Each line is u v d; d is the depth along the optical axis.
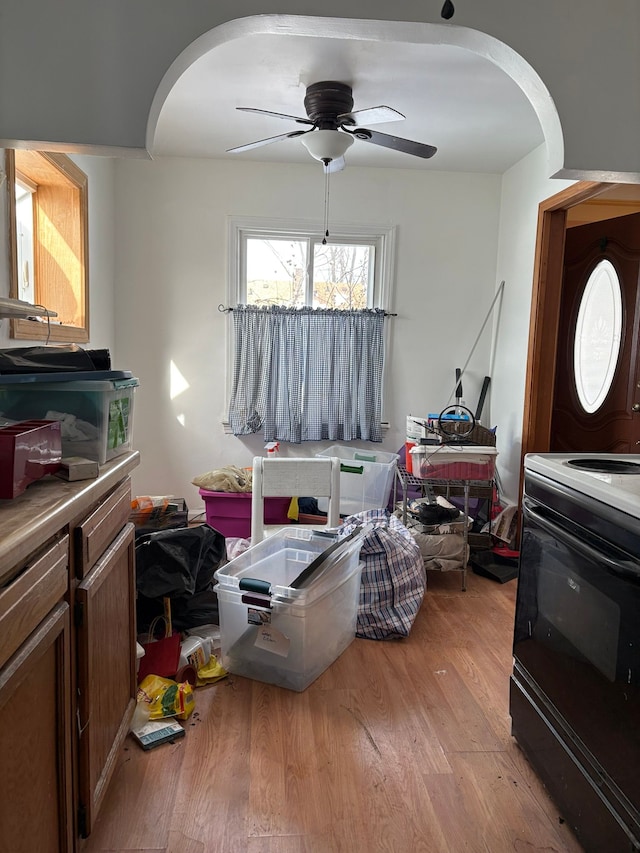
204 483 3.44
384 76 2.61
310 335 3.92
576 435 3.64
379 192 3.96
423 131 3.27
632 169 1.46
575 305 3.62
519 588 1.78
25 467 1.13
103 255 3.49
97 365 1.55
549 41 1.41
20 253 2.78
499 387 4.04
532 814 1.52
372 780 1.62
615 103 1.44
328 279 4.06
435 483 3.23
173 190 3.80
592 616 1.35
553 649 1.55
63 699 1.11
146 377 3.92
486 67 2.51
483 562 3.30
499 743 1.80
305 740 1.78
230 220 3.86
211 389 3.98
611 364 3.36
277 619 2.04
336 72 2.57
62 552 1.11
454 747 1.77
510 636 2.50
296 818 1.48
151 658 2.04
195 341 3.93
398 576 2.56
